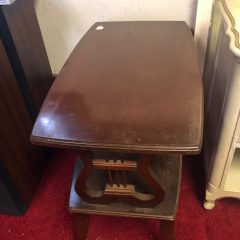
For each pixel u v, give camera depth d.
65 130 0.58
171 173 0.79
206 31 0.93
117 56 0.76
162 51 0.76
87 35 0.88
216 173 0.83
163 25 0.89
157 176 0.77
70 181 1.09
